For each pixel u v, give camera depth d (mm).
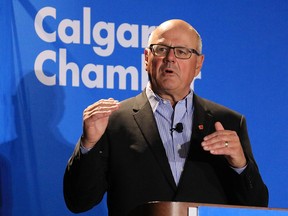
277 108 5070
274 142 5035
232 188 3523
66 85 4652
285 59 5137
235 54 5043
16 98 4543
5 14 4578
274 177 5000
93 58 4711
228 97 4992
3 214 4453
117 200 3529
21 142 4527
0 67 4535
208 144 3215
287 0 5191
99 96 4703
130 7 4832
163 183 3520
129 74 4770
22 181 4512
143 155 3568
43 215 4539
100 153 3502
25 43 4594
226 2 5074
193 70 3727
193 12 4992
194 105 3770
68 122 4637
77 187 3463
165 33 3705
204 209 2477
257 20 5117
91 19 4734
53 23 4656
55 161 4590
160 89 3703
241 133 3785
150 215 2605
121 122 3670
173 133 3676
